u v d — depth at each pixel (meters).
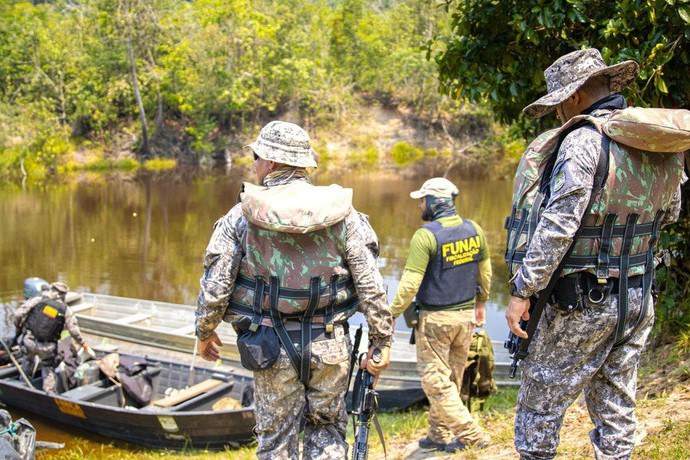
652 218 2.33
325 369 2.52
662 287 4.63
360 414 2.65
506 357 7.04
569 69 2.38
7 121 35.44
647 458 2.97
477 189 25.39
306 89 46.31
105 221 20.30
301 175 2.54
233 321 2.53
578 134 2.25
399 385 6.34
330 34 52.88
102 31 43.03
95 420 6.40
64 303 6.84
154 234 18.22
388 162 41.09
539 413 2.45
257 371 2.52
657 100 4.08
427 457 3.97
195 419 5.88
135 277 13.70
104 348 7.63
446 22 51.78
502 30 4.84
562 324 2.34
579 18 4.16
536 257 2.23
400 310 3.89
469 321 4.04
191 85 41.88
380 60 50.88
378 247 2.58
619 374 2.43
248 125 45.06
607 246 2.26
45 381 6.77
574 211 2.18
